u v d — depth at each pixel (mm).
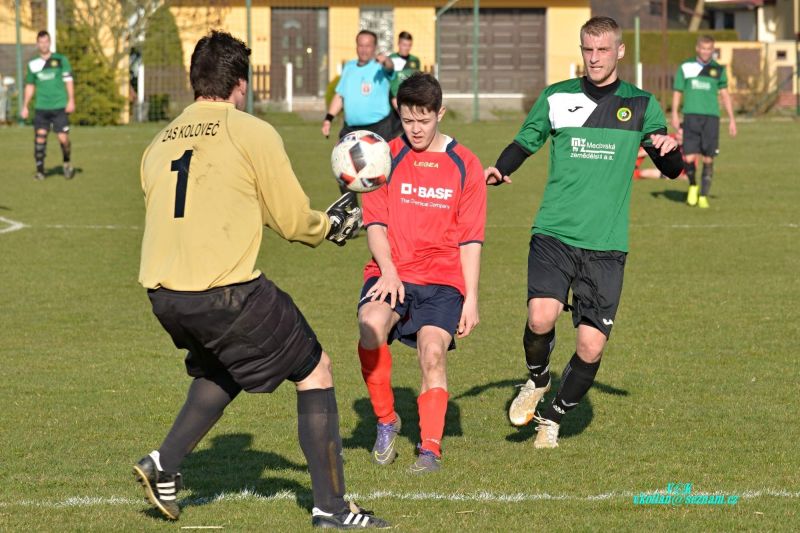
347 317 26094
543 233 16500
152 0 84250
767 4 116312
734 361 21734
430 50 103000
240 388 13039
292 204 12461
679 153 16281
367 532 12797
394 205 15742
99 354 22516
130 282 30609
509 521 13227
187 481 14953
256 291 12297
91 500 14008
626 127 16281
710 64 44969
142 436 17016
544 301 16172
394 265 15555
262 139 12430
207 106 12797
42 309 27031
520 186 52250
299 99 100562
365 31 38938
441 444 16781
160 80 86250
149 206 12664
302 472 15383
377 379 15516
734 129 47125
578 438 17016
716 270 32094
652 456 16000
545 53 104562
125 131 78062
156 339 23969
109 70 83000
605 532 12875
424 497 14188
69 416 18062
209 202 12273
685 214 43438
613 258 16281
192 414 12875
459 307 15719
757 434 17031
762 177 54375
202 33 90875
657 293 28797
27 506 13742
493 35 104312
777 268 32344
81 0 84000
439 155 15773
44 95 53000
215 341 12297
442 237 15742
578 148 16328
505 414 18469
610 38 16203
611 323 16188
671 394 19438
